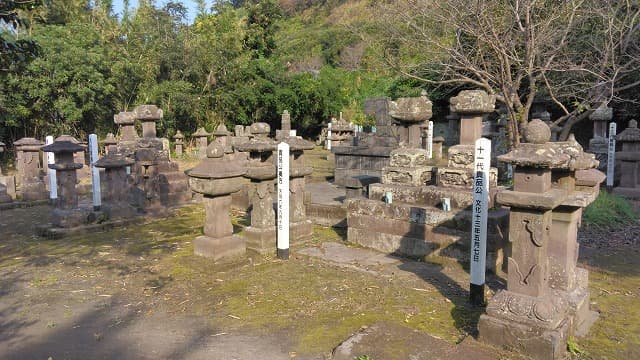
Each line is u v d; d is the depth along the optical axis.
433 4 9.59
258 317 4.83
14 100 18.42
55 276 6.25
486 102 6.86
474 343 4.07
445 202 6.60
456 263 6.50
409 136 8.11
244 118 28.81
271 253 7.26
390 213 7.17
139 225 9.53
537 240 3.91
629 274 6.16
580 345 4.13
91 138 9.80
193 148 25.75
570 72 10.11
